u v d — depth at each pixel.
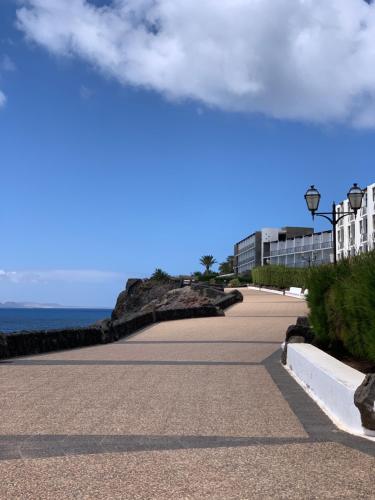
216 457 5.54
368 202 70.44
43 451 5.74
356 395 6.45
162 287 62.94
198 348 15.73
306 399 8.47
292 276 60.38
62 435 6.38
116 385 9.66
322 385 8.09
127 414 7.44
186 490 4.61
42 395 8.76
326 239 102.31
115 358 13.52
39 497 4.45
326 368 8.12
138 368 11.71
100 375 10.80
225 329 22.08
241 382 9.97
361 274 9.27
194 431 6.57
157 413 7.50
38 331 14.94
